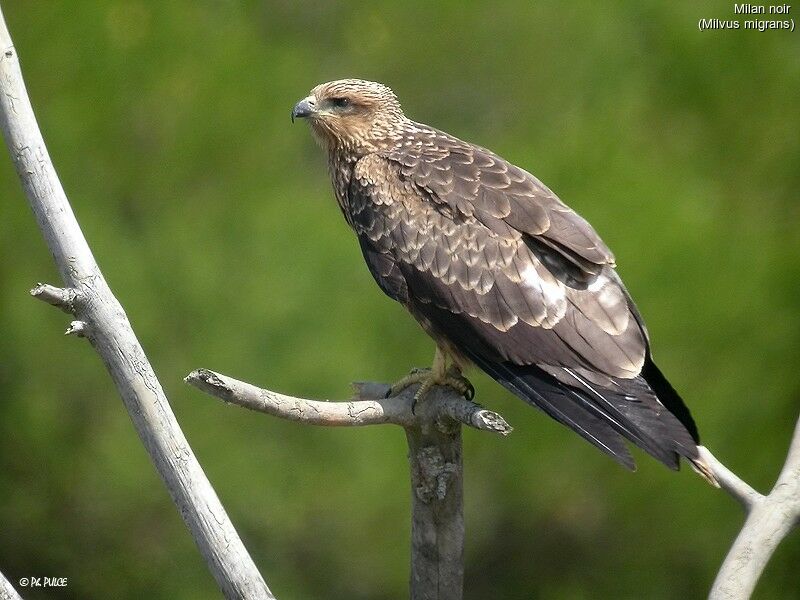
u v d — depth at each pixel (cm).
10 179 1439
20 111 665
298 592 1455
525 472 1453
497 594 1553
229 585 659
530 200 840
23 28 1495
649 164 1512
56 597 1531
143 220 1489
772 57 1585
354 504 1416
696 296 1405
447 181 862
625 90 1652
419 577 799
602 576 1533
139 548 1497
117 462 1424
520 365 812
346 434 1414
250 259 1447
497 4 1773
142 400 663
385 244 869
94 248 1420
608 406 767
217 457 1400
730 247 1458
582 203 1435
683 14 1636
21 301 1430
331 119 919
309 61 1728
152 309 1416
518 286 818
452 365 855
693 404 1412
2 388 1452
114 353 662
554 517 1505
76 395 1445
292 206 1490
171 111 1500
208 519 661
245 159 1523
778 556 1474
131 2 1529
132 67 1495
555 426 1436
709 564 1470
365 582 1474
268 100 1555
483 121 1791
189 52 1530
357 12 1805
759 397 1436
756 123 1582
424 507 781
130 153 1495
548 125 1681
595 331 790
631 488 1453
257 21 1761
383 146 909
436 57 1791
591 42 1731
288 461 1416
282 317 1405
